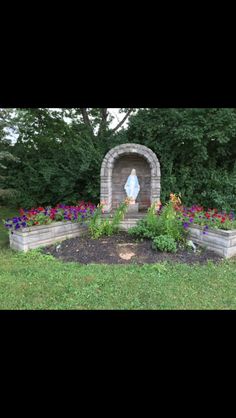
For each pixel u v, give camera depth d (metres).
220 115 6.41
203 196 7.24
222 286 3.29
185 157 7.47
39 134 8.45
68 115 9.48
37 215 4.85
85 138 8.17
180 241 4.91
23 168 8.55
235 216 5.58
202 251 4.58
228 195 6.89
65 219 5.17
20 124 5.47
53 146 8.52
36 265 3.90
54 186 7.82
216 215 4.92
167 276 3.56
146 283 3.33
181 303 2.88
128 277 3.51
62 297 2.97
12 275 3.53
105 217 5.99
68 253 4.49
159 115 7.25
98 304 2.84
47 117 8.70
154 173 6.28
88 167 7.17
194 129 6.45
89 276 3.50
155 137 7.50
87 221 5.54
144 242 4.94
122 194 7.10
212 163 7.51
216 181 7.09
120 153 6.34
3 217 7.51
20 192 8.16
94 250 4.59
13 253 4.46
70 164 7.61
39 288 3.13
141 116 7.62
